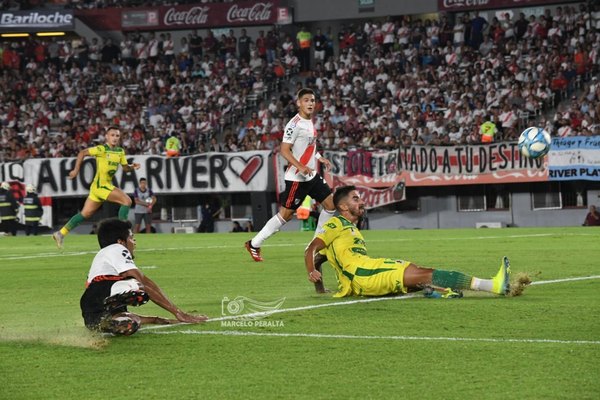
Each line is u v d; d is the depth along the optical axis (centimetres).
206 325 1617
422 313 1691
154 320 1617
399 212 6322
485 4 7256
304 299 1930
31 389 1192
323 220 2711
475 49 7019
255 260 2803
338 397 1118
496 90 6456
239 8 7900
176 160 6369
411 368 1260
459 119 6316
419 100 6619
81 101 7675
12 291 2280
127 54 7994
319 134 6531
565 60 6500
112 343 1470
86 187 6562
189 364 1316
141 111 7375
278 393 1144
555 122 6006
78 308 1922
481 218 6184
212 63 7638
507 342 1419
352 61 7181
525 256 2830
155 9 8069
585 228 4519
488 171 5869
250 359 1341
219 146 6600
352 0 7681
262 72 7475
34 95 7800
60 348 1438
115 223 1567
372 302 1828
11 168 6594
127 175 6444
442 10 7388
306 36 7594
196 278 2445
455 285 1831
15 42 8494
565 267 2483
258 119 6888
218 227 6694
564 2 7100
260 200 6244
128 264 1530
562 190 6016
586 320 1603
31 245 4216
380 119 6506
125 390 1176
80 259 3212
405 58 7119
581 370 1225
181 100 7362
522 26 6962
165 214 6756
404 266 1852
